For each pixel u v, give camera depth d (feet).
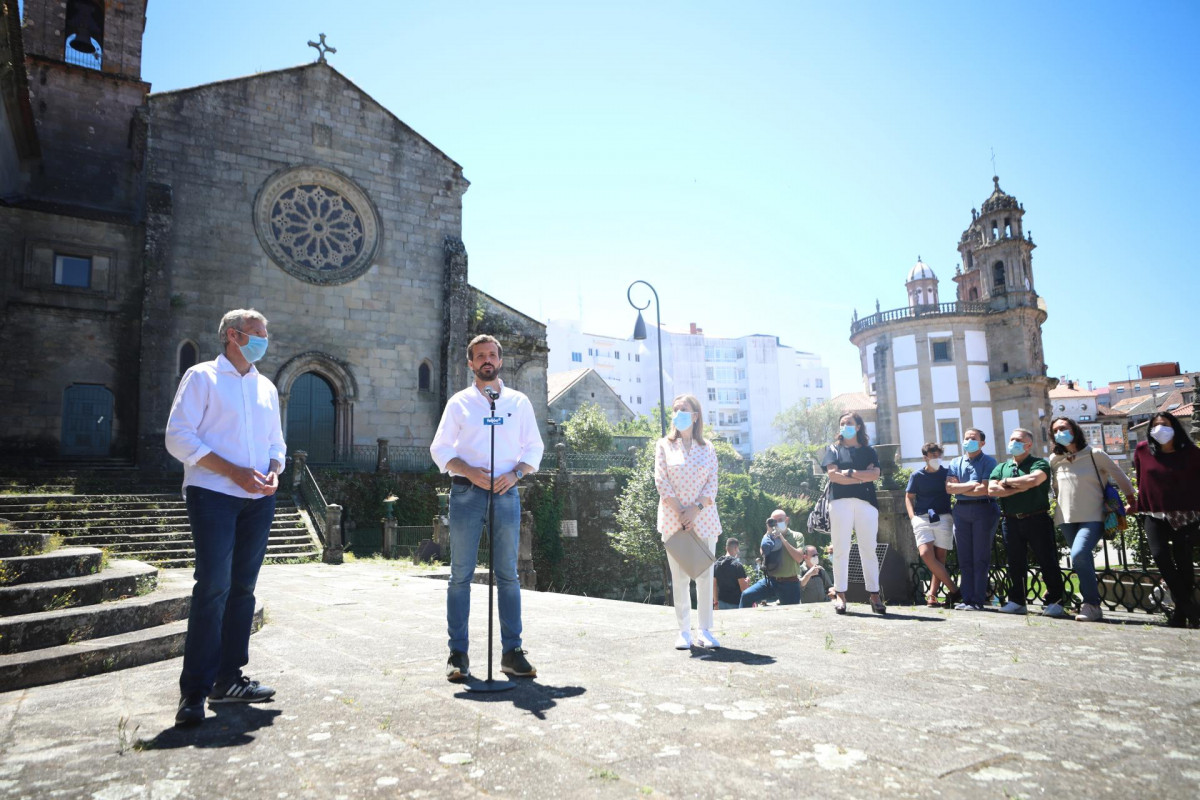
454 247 94.43
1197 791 7.14
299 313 84.53
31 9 85.51
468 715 10.57
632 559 88.89
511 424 14.20
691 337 317.83
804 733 9.33
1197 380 40.98
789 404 324.80
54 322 73.82
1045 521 22.16
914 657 14.33
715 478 16.84
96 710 11.51
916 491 26.55
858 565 30.73
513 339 102.01
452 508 13.76
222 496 11.48
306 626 20.85
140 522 53.21
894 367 164.14
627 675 13.10
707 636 15.97
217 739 9.68
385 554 64.49
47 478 62.39
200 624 10.76
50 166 84.23
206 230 79.97
